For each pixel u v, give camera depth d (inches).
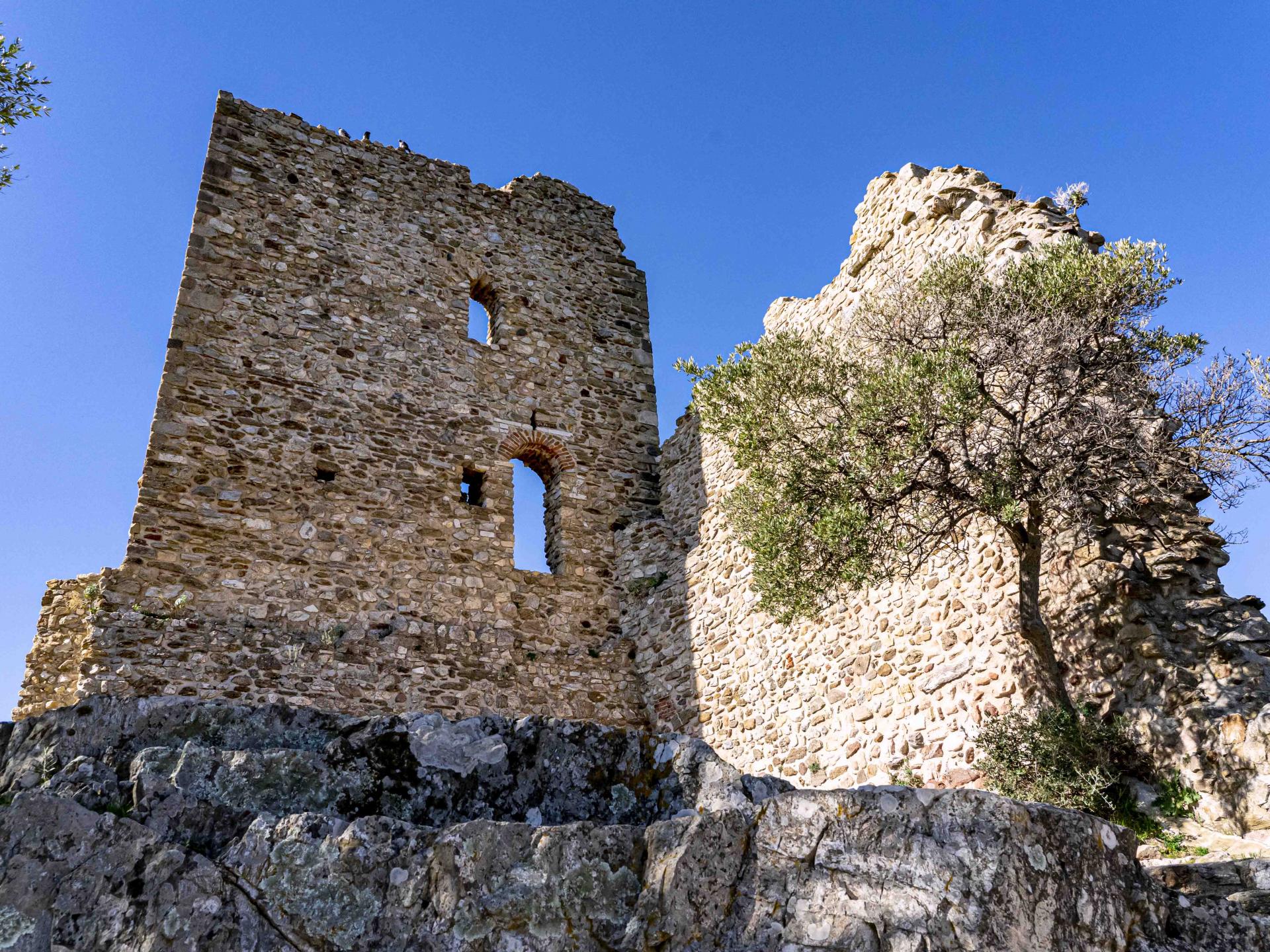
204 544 466.9
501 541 549.0
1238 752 281.0
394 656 486.6
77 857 158.6
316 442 519.8
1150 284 336.2
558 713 514.0
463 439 567.2
